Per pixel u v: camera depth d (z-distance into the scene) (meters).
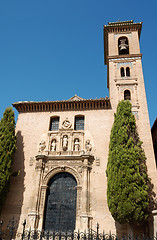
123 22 37.56
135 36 35.38
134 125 24.72
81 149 26.81
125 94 30.55
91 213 23.00
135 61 32.41
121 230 21.88
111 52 34.41
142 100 28.91
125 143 23.17
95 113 29.09
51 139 28.02
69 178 25.73
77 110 29.69
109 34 36.38
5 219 23.64
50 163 26.20
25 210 23.89
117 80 31.03
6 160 24.56
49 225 23.42
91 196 23.88
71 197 24.59
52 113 29.97
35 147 27.70
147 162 24.72
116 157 22.47
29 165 26.50
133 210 19.73
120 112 25.50
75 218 23.38
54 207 24.31
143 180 21.05
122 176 21.20
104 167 25.39
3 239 22.27
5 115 27.55
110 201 21.23
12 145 26.03
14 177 25.92
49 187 25.52
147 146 25.67
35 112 30.31
